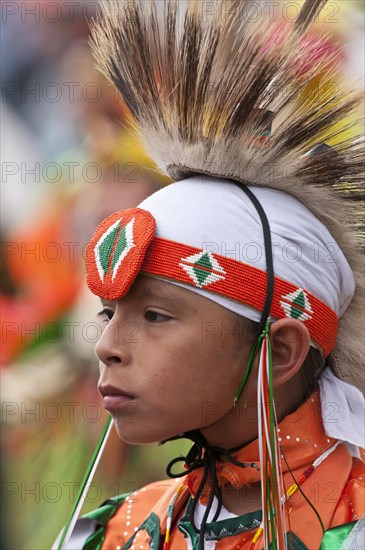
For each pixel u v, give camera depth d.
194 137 4.99
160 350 4.66
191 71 5.01
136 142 6.55
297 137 4.95
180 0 5.14
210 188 4.89
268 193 4.93
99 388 4.80
